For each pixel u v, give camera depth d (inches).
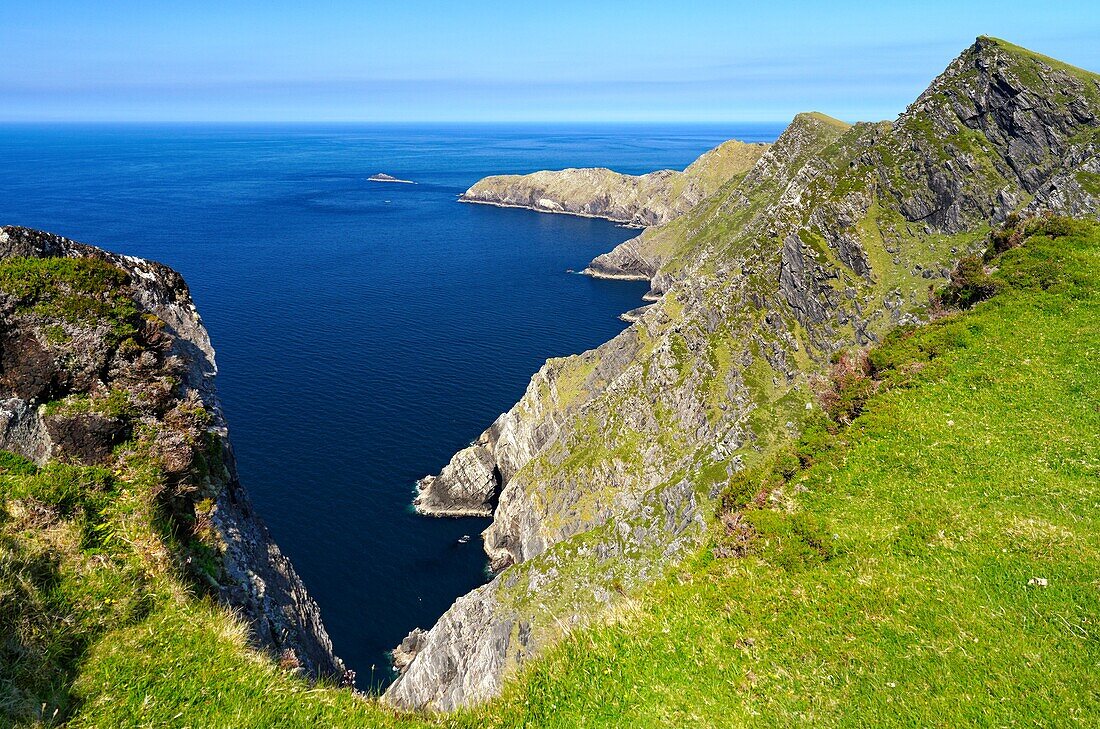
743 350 2967.5
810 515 740.0
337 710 461.4
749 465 1754.4
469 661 2060.8
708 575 682.2
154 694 425.1
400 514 2997.0
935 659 493.4
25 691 398.3
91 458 625.3
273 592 755.4
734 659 538.3
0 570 447.8
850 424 952.9
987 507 687.7
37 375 648.4
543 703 523.8
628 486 2736.2
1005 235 1518.2
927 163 3034.0
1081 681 443.8
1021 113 2842.0
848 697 477.7
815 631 555.2
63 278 714.8
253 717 421.1
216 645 485.1
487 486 3129.9
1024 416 849.5
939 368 1019.3
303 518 2883.9
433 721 498.3
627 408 3083.2
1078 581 540.7
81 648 449.7
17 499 537.6
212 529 660.1
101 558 523.5
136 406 670.5
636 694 513.7
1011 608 530.3
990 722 428.1
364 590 2544.3
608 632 593.0
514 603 2098.9
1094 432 778.8
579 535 2271.2
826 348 2827.3
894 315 2699.3
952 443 824.3
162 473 637.9
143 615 494.9
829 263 2965.1
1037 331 1058.7
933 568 605.6
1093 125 2637.8
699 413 2842.0
